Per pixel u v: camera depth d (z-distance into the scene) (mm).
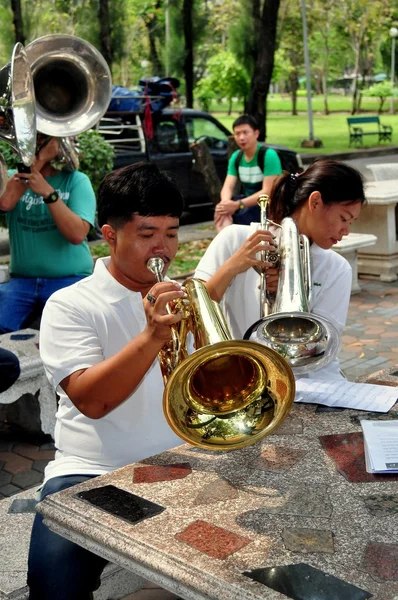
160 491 1763
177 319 1720
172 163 10062
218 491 1759
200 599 1421
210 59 24297
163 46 20344
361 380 2521
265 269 2414
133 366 1830
